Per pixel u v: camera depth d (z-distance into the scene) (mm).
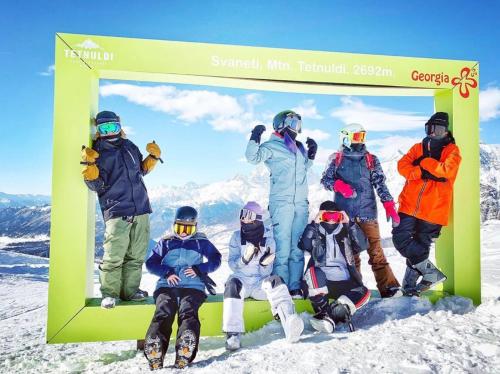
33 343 5676
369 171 5625
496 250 15273
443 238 5789
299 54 5289
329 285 4930
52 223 4758
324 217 5078
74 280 4785
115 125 4902
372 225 5582
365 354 3805
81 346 5473
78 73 4836
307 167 5633
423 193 5465
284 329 4430
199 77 5148
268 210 5516
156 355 4070
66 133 4797
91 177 4648
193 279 4648
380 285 5582
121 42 4922
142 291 5266
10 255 16719
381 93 5867
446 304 5289
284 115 5578
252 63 5180
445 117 5469
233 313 4488
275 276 4645
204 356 4480
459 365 3486
